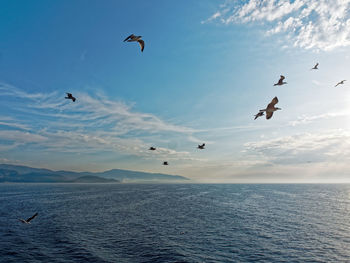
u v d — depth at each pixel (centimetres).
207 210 7462
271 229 4731
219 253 3278
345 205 9025
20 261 2944
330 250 3416
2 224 5188
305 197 12975
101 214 6606
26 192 17025
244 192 17388
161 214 6619
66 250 3366
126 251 3338
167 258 3059
